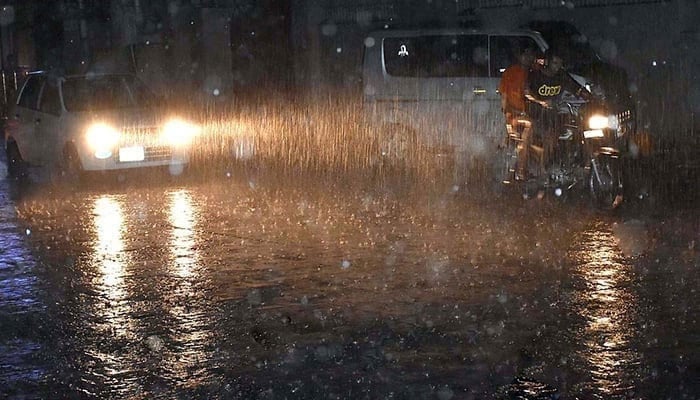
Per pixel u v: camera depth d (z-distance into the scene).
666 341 6.68
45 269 9.29
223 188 14.15
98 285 8.60
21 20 32.44
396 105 15.59
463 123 15.22
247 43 24.56
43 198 13.86
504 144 14.02
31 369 6.44
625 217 11.11
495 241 9.92
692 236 9.97
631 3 19.02
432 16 21.84
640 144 14.74
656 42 18.80
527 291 7.96
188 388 6.00
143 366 6.43
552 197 12.54
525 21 20.30
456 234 10.32
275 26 24.20
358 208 12.11
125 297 8.16
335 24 23.34
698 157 15.15
